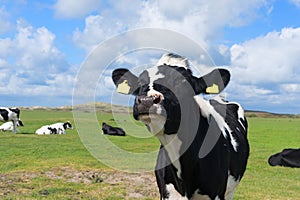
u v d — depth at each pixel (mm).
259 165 6148
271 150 8383
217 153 2092
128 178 4684
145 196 3908
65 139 9602
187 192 2041
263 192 4227
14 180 4461
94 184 4371
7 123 12273
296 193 4230
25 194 3844
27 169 5156
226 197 2410
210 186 2059
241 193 4141
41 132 11219
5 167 5281
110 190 4109
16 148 7453
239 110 2953
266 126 18391
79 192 4000
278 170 5691
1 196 3732
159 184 2180
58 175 4816
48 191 3984
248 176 5168
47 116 24016
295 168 5883
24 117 22188
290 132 14289
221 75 1916
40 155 6547
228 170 2246
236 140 2408
